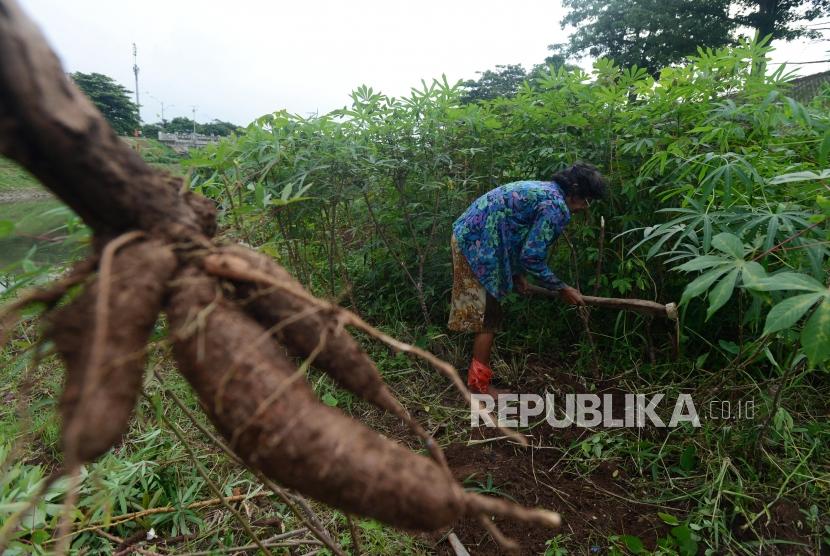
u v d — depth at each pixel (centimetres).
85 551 175
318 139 289
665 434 245
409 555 183
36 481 180
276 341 103
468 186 348
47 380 286
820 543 187
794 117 221
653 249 220
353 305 349
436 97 309
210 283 91
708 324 291
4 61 70
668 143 269
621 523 201
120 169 85
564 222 257
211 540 186
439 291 364
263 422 84
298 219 316
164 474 213
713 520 191
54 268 124
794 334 192
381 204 359
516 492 217
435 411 274
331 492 85
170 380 274
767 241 185
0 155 77
